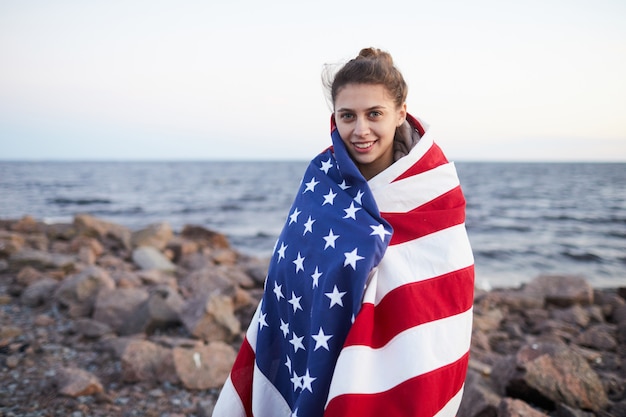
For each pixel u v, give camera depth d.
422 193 1.89
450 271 1.84
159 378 4.26
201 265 10.46
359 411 1.66
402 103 1.90
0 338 5.11
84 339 5.27
